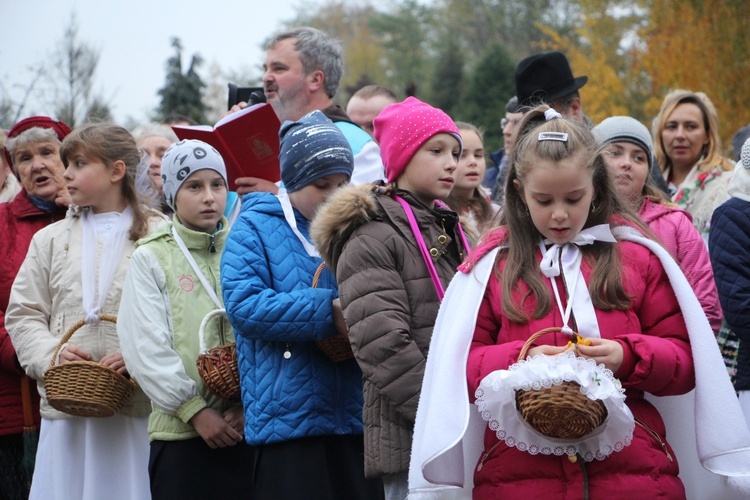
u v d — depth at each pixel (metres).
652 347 3.46
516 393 3.40
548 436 3.40
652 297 3.66
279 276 4.87
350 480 4.77
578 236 3.66
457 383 3.64
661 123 7.84
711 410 3.52
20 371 6.40
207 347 5.30
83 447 5.69
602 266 3.62
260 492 4.73
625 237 3.74
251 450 5.31
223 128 5.62
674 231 5.42
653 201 5.60
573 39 40.53
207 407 5.17
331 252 4.51
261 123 5.62
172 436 5.20
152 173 7.84
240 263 4.82
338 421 4.76
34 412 6.57
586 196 3.55
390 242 4.38
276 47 7.04
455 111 29.95
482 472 3.67
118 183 6.04
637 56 21.56
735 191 5.23
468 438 3.84
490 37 49.59
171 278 5.39
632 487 3.46
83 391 5.27
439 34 51.06
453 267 4.54
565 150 3.51
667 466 3.54
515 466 3.56
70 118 19.45
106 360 5.53
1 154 7.85
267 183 5.64
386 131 4.71
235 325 4.74
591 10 24.69
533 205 3.57
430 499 3.72
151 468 5.29
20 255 6.64
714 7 19.36
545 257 3.64
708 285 5.39
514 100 8.38
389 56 51.00
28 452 6.41
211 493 5.21
